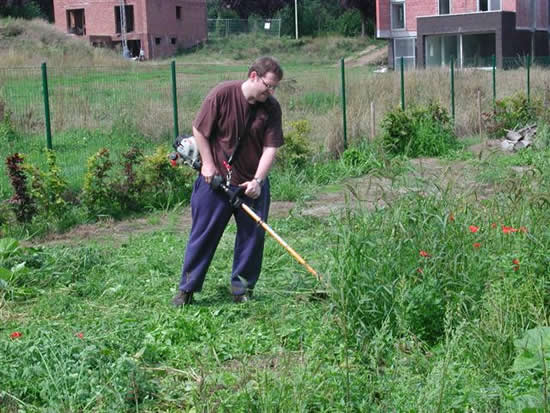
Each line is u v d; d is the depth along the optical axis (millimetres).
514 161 13547
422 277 5004
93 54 41844
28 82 18688
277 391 3957
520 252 5176
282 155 12617
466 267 5090
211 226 5918
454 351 4324
